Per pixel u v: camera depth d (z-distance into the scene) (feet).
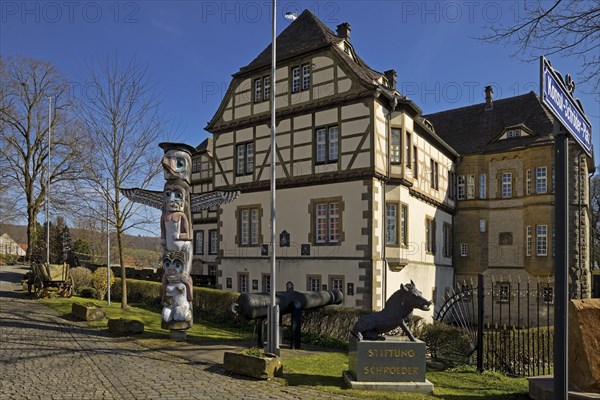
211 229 120.47
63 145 108.78
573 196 84.74
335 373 28.25
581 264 83.71
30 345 33.22
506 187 94.53
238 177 76.59
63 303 57.67
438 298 84.53
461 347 34.09
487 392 25.11
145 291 68.23
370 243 61.11
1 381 23.79
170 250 38.99
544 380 23.82
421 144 78.64
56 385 23.35
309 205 67.00
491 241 94.79
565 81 14.84
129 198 42.45
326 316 42.60
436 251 84.69
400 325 25.96
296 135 69.46
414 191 72.69
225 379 25.70
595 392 20.65
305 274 66.39
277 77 72.33
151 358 30.83
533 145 89.97
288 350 36.45
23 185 116.16
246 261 73.87
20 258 128.36
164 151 40.70
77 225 101.60
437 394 24.20
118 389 22.91
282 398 22.26
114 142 55.26
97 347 33.71
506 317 89.76
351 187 63.26
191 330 45.70
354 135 63.72
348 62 65.26
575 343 21.85
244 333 45.98
